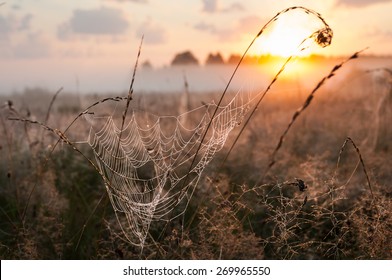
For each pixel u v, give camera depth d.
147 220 3.87
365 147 6.10
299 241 3.52
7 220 4.26
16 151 5.53
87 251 3.72
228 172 5.28
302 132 7.25
